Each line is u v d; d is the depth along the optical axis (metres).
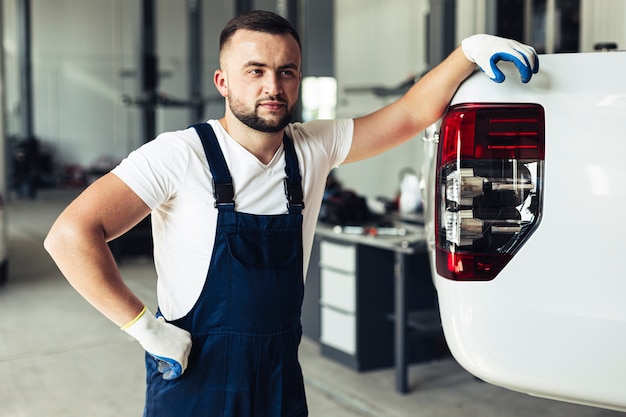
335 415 3.47
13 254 8.09
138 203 1.53
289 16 9.36
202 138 1.61
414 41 9.23
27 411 3.61
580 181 1.41
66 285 6.51
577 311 1.42
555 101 1.43
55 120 17.72
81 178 17.09
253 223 1.60
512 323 1.45
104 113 18.09
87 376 4.12
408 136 1.83
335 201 4.55
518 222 1.45
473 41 1.54
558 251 1.42
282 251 1.63
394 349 4.14
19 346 4.70
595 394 1.43
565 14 4.93
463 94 1.49
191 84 13.73
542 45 5.23
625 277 1.39
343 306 4.13
